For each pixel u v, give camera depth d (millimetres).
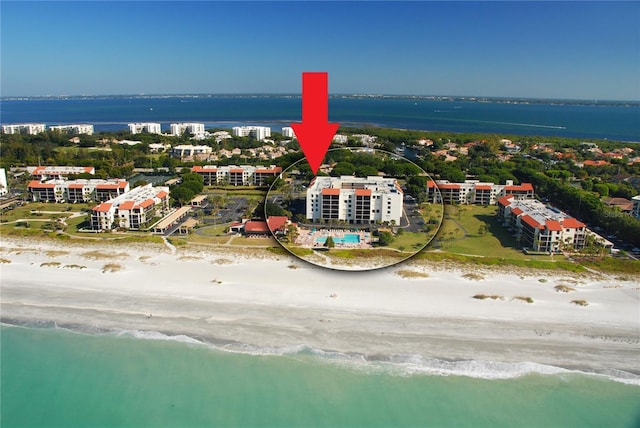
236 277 65188
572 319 54969
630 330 52875
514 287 62438
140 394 43688
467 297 59688
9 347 50062
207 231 86812
